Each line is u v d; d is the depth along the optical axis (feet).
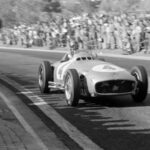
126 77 39.78
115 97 45.11
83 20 138.51
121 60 95.81
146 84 40.81
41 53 131.75
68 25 145.18
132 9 247.91
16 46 177.58
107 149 26.81
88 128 32.19
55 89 53.06
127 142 28.19
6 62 102.83
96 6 307.78
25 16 306.35
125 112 37.60
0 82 61.98
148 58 97.55
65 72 44.21
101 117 35.81
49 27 156.97
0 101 44.83
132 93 40.32
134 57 102.06
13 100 45.39
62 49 142.51
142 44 111.75
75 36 132.16
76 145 27.73
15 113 38.24
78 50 48.49
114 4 271.69
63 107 40.86
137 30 110.73
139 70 41.42
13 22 301.84
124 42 111.45
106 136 29.78
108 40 124.88
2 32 207.10
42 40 161.99
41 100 45.16
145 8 236.22
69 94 41.52
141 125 32.65
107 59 99.71
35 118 35.99
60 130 31.73
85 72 41.29
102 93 39.34
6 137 29.89
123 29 116.57
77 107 40.57
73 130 31.68
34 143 28.35
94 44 126.93
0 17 303.89
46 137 29.78
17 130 31.89
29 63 97.09
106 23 127.95
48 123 34.06
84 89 41.34
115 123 33.53
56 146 27.58
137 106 40.16
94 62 44.21
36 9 316.40
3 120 35.35
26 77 68.64
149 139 28.76
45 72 48.70
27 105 42.32
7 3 318.86
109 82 39.32
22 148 27.22
